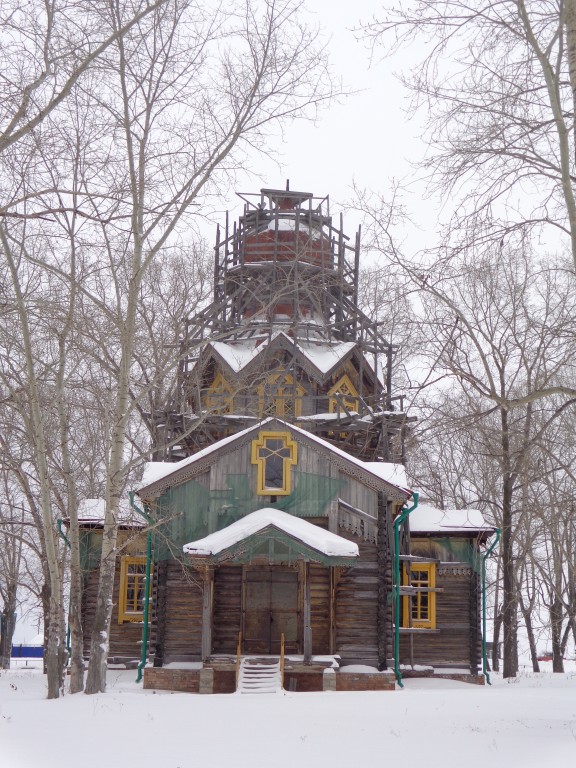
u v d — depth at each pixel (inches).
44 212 578.6
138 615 1242.6
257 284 1421.0
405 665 1202.0
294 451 1099.3
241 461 1099.3
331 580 1101.1
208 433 1355.8
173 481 1099.3
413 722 617.9
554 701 777.6
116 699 775.1
